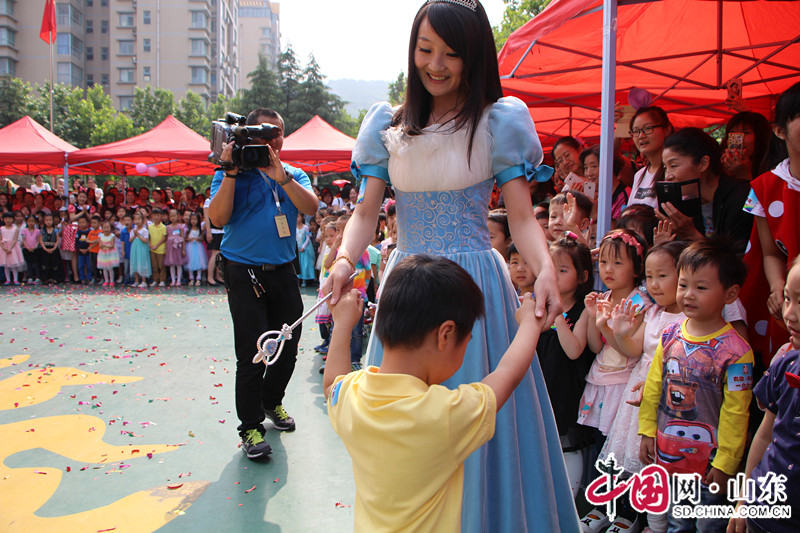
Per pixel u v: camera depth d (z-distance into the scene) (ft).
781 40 14.03
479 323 5.49
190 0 178.29
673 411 6.52
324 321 15.79
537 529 5.52
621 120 13.07
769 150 8.37
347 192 37.96
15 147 36.06
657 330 7.23
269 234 9.96
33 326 20.44
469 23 5.17
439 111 5.74
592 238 11.43
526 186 5.50
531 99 18.63
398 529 3.78
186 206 36.58
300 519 8.04
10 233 31.19
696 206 8.17
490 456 5.45
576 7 10.02
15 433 10.98
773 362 5.39
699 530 6.37
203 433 11.00
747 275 6.75
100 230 32.01
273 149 10.21
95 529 7.79
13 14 167.94
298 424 11.41
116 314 22.85
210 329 20.12
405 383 3.84
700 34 14.38
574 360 8.05
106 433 10.98
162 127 38.63
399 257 5.80
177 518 8.05
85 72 183.32
